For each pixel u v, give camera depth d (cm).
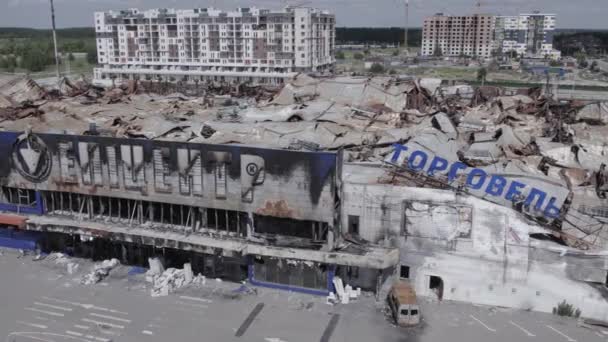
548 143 7412
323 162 4925
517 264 4928
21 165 6000
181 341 4503
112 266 5822
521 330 4669
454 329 4675
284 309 5003
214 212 5547
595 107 9569
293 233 5306
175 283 5438
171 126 7544
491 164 6147
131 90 11869
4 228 6369
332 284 5181
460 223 4994
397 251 5078
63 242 6216
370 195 5159
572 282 4853
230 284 5472
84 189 5844
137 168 5553
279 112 8688
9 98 10269
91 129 7094
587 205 5369
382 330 4659
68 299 5184
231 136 7112
